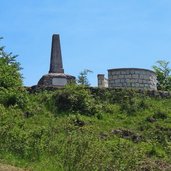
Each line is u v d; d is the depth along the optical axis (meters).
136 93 31.27
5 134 19.59
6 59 31.83
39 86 30.28
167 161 23.52
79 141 19.02
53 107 28.33
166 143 26.08
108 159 18.45
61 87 30.70
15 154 18.92
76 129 23.64
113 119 28.36
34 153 19.19
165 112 29.22
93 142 19.56
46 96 29.22
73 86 29.70
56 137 21.30
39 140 20.19
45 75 36.09
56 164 18.58
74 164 18.09
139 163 21.33
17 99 27.55
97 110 28.67
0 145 19.02
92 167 17.89
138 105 29.97
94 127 26.41
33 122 25.84
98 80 38.00
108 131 26.33
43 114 27.36
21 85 29.91
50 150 19.55
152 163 22.55
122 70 35.00
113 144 23.38
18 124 23.11
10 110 25.58
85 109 28.50
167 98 31.94
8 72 29.94
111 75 35.28
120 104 30.09
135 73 34.94
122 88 31.12
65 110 28.33
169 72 46.59
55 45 39.00
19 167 17.64
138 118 28.78
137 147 24.09
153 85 35.94
